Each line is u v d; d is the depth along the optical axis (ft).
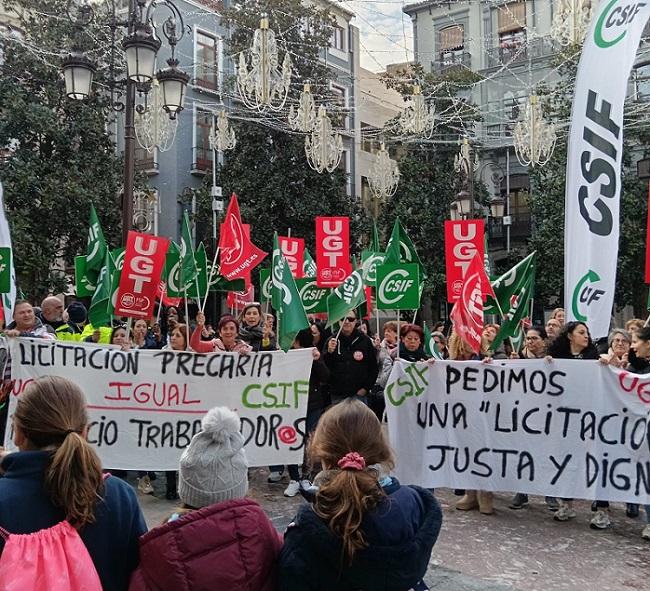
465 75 90.99
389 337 30.53
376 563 7.00
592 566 16.84
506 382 20.93
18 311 21.59
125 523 7.41
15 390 19.47
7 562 6.41
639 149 85.87
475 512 21.63
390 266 25.22
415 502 7.69
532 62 93.71
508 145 93.91
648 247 24.38
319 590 7.22
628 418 19.85
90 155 62.69
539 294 84.99
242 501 7.63
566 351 21.90
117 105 36.78
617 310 81.76
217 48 84.64
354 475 7.26
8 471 7.02
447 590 15.08
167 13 79.61
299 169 76.43
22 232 57.11
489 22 99.04
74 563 6.62
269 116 73.87
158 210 83.10
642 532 19.51
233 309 42.88
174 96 34.99
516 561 17.12
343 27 99.19
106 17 60.18
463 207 56.80
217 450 7.68
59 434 7.16
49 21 60.29
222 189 77.41
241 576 7.22
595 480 19.99
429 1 102.63
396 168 78.28
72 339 26.68
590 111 23.27
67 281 62.95
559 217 80.07
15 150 60.03
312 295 35.53
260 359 21.66
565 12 35.29
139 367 20.97
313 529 7.19
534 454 20.58
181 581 7.07
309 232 78.74
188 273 27.17
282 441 21.57
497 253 101.86
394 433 21.29
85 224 61.93
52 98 60.39
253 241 75.61
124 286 21.97
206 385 21.31
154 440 20.98
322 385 26.09
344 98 89.97
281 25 72.54
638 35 22.75
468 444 21.15
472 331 23.29
